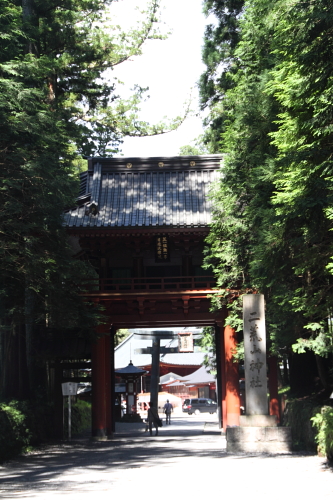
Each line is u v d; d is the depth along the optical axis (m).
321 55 13.95
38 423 28.59
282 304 19.25
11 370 30.19
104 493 11.55
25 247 21.58
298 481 12.62
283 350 26.48
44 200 21.38
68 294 25.61
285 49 14.49
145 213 31.95
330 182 14.65
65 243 24.53
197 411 75.94
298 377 30.12
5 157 20.61
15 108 21.38
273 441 20.36
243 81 23.28
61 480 14.47
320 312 18.55
